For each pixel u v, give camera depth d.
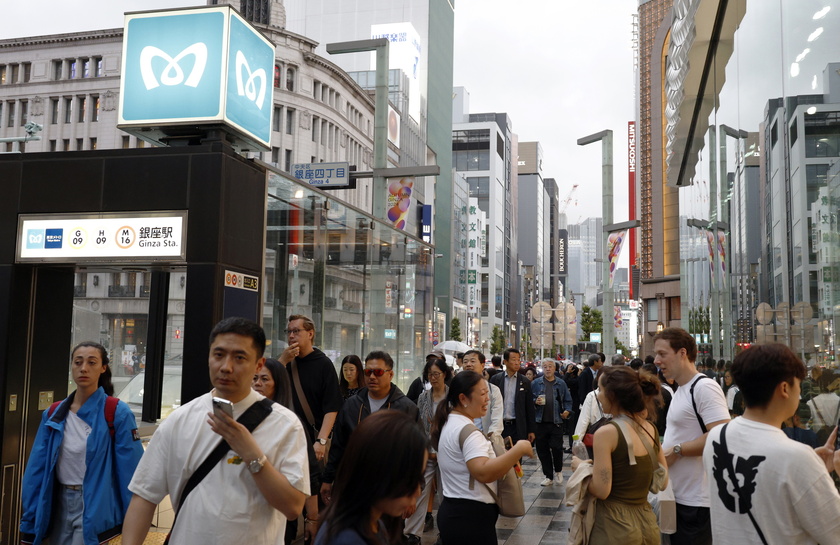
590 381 14.78
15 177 7.52
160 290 8.22
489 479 4.32
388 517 2.16
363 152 72.62
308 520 5.54
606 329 22.38
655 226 61.59
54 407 4.82
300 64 61.66
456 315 96.88
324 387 6.18
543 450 11.59
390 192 14.92
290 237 8.80
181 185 7.18
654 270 61.81
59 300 7.64
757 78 9.88
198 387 6.93
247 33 7.95
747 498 2.81
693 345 4.65
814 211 6.42
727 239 13.46
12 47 60.81
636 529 3.96
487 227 129.25
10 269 7.37
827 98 6.09
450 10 100.81
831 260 5.87
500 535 8.12
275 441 2.92
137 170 7.28
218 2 65.81
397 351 13.42
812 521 2.65
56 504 4.73
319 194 9.68
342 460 2.12
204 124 7.46
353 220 11.13
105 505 4.59
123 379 8.16
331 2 86.81
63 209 7.39
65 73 60.19
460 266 102.75
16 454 7.13
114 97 59.06
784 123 7.75
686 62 15.88
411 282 14.41
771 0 8.66
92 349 4.80
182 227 7.13
